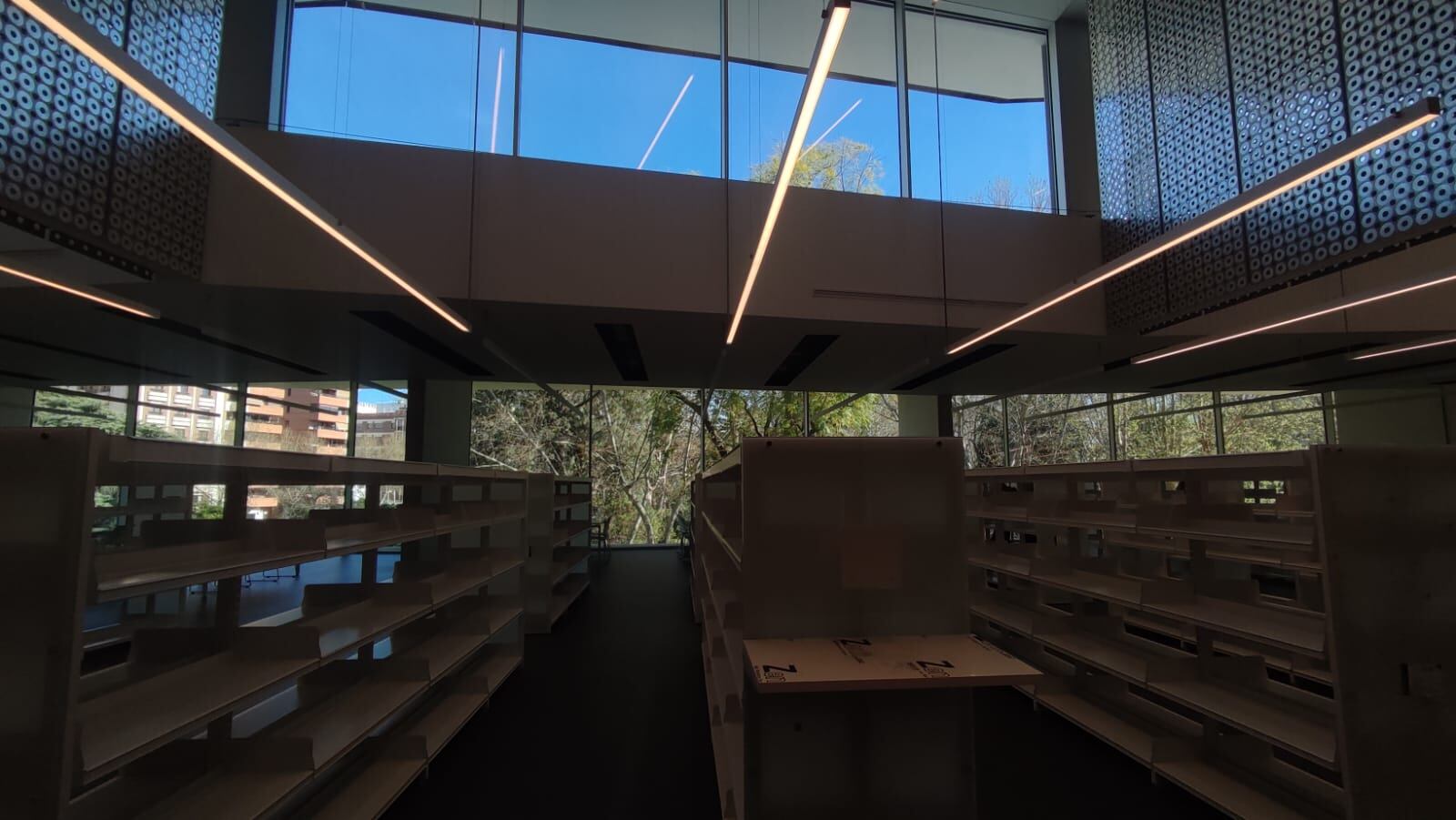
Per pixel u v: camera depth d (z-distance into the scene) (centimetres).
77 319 520
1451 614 191
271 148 475
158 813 168
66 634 127
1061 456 1106
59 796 123
